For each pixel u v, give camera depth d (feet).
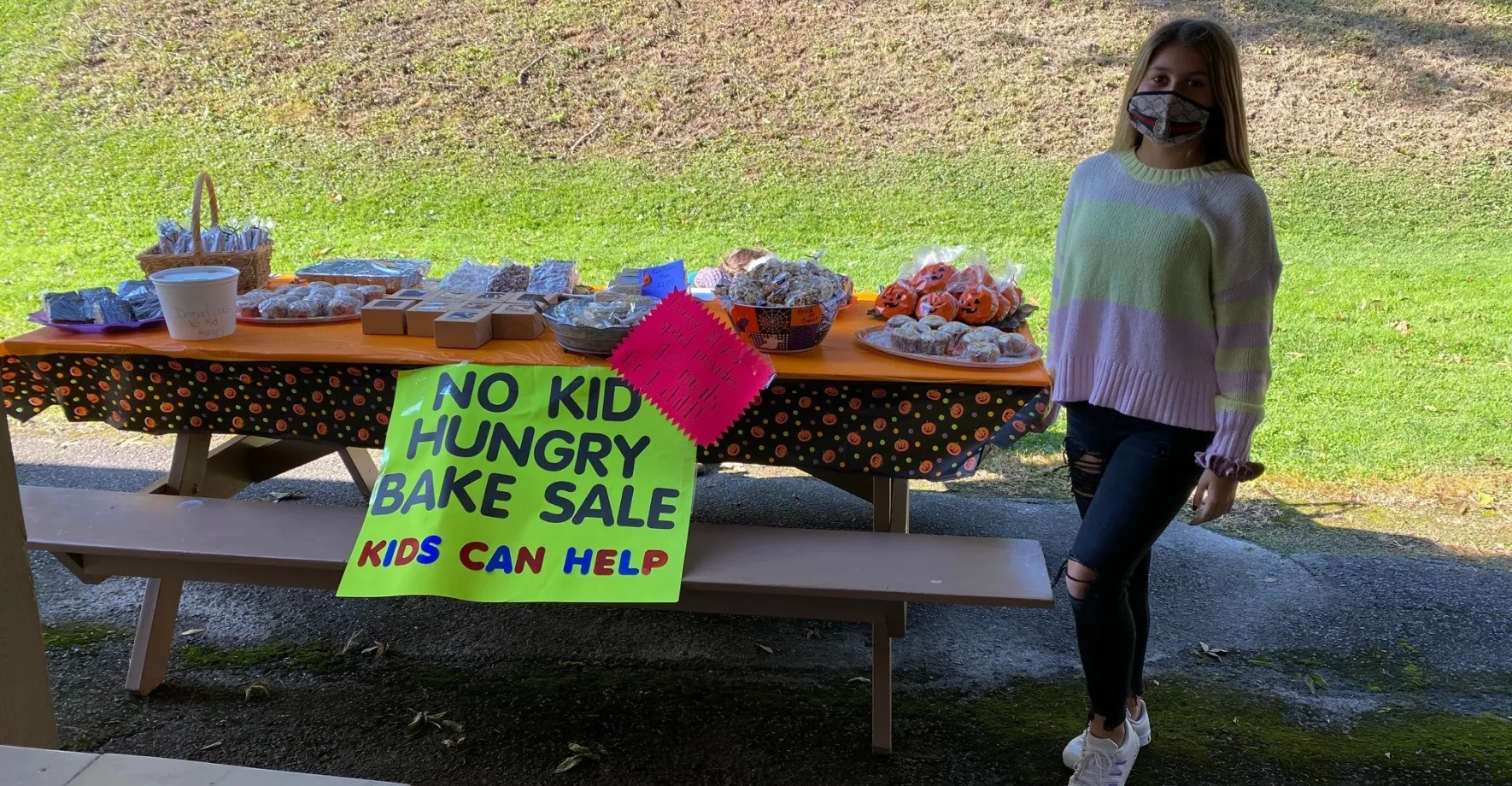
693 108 33.37
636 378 8.67
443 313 9.42
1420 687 9.98
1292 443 16.01
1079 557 7.38
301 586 8.72
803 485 14.40
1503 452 15.72
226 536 8.64
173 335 9.20
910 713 9.42
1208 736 9.18
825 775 8.59
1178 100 6.86
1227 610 11.31
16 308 20.06
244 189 27.76
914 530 13.09
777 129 32.71
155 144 29.63
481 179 29.22
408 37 35.53
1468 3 41.50
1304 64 37.50
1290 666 10.30
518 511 8.37
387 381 9.14
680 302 8.67
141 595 11.15
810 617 8.37
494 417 8.68
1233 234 6.73
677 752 8.84
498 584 8.05
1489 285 24.50
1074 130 33.14
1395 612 11.28
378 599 11.19
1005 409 8.53
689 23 37.32
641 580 7.99
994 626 10.95
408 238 25.59
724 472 14.80
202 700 9.39
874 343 9.21
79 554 8.71
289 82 32.94
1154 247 6.91
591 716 9.29
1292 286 24.36
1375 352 20.24
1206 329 6.98
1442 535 13.20
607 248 25.48
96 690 9.47
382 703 9.42
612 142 31.63
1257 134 33.88
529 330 9.44
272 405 9.36
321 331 9.72
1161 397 7.07
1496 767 8.86
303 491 13.74
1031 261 25.52
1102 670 7.66
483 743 8.89
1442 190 31.09
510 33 36.09
